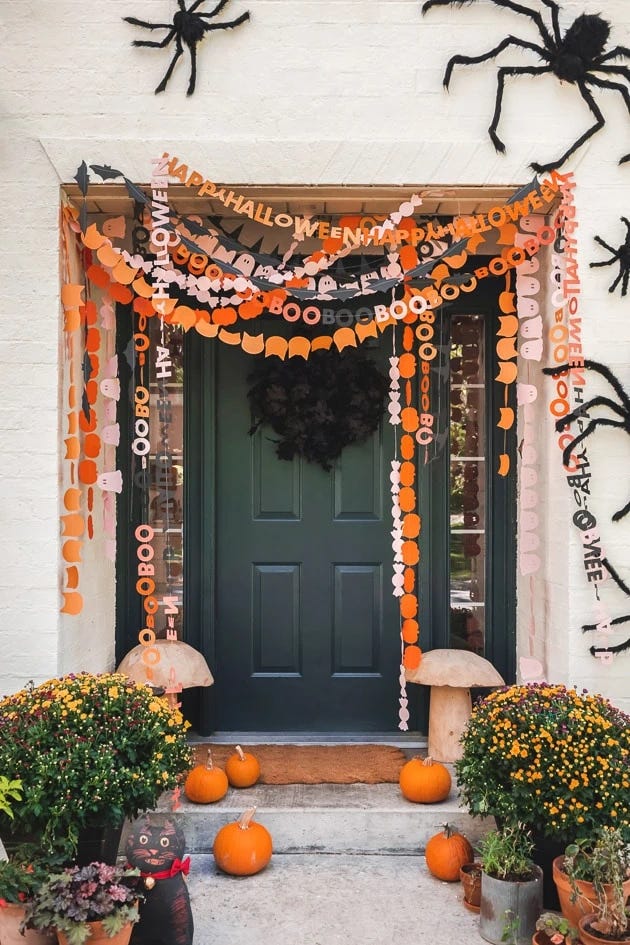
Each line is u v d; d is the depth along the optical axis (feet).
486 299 13.75
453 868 10.43
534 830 9.80
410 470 12.42
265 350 12.89
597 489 11.32
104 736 9.16
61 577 11.32
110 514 11.84
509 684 13.70
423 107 11.30
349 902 10.02
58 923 7.72
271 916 9.68
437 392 13.78
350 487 13.94
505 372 11.60
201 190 11.02
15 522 11.18
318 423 13.62
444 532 13.82
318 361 13.65
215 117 11.25
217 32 11.26
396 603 13.93
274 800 11.60
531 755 9.48
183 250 11.40
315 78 11.27
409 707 13.92
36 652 11.14
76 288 11.22
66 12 11.23
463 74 11.30
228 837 10.62
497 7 11.28
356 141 11.22
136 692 9.88
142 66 11.24
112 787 8.82
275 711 13.91
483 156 11.27
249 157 11.21
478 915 9.77
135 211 11.48
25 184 11.21
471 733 10.16
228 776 11.98
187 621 13.76
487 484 13.80
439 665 12.33
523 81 11.32
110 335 13.00
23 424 11.21
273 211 12.34
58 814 8.65
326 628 13.93
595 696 10.40
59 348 11.30
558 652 11.68
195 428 13.79
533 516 11.94
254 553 13.92
